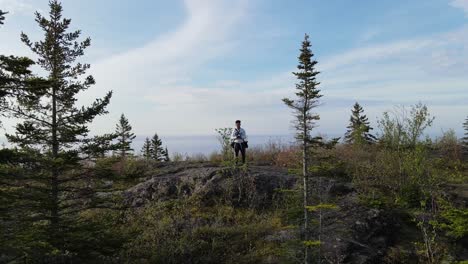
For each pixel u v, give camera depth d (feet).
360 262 34.86
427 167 43.29
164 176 54.95
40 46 30.25
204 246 39.14
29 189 29.19
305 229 32.65
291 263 33.68
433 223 34.86
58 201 30.91
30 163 27.99
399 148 49.60
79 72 31.12
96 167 31.81
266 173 51.70
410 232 39.60
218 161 68.33
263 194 48.42
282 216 43.80
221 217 44.32
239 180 49.88
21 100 27.71
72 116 30.48
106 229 32.32
